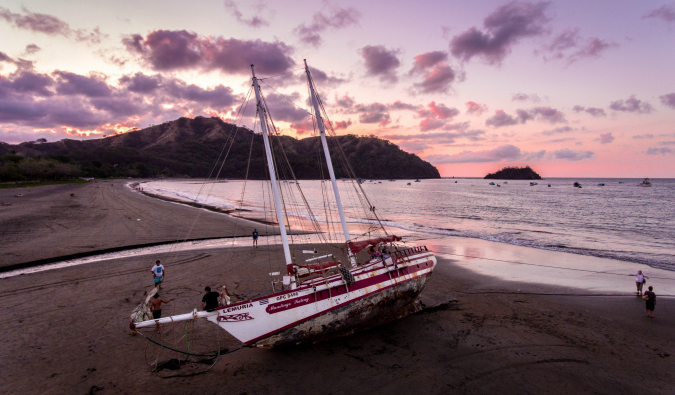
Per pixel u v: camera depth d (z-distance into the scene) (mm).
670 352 12484
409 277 15359
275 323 11805
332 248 28797
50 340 12250
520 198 100625
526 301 17469
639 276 18156
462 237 36719
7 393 9305
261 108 14125
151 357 11430
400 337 13438
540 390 10164
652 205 77188
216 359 11469
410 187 178625
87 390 9586
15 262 21734
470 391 10039
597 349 12609
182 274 20578
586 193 126500
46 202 54281
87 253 25047
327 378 10586
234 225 39844
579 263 25391
